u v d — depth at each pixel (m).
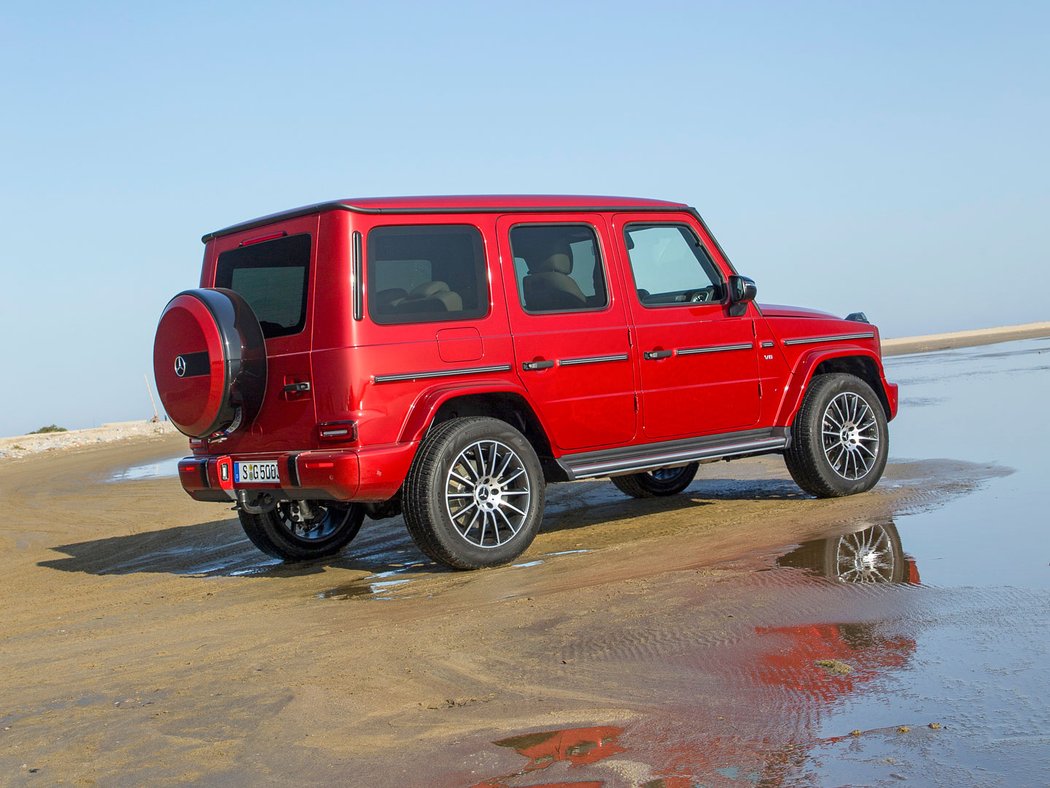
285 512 7.51
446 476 6.29
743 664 3.86
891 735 3.05
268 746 3.40
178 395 6.70
